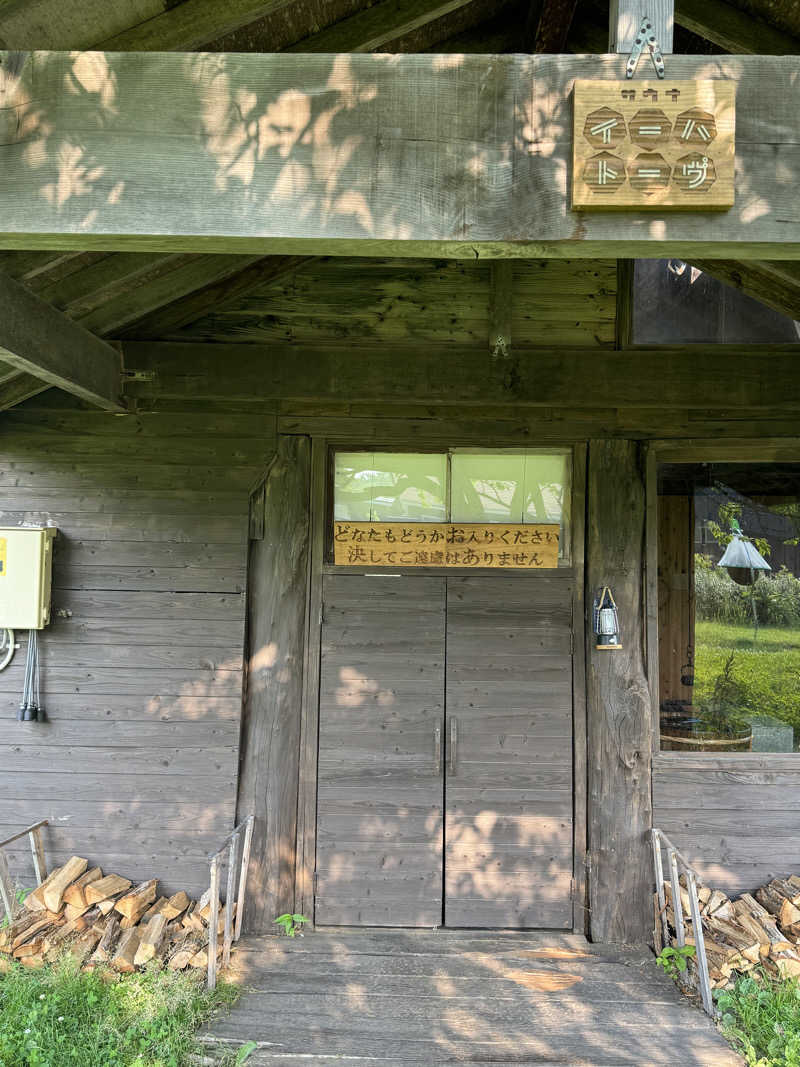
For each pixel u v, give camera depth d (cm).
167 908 360
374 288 402
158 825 383
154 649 389
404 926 388
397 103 196
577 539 399
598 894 379
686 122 193
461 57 197
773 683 409
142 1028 289
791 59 196
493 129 197
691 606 410
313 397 387
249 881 382
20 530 375
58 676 389
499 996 325
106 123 195
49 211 194
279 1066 278
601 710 388
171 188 195
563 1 321
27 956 329
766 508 414
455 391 386
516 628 397
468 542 404
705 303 401
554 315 401
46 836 383
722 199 193
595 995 326
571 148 195
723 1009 308
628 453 396
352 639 397
